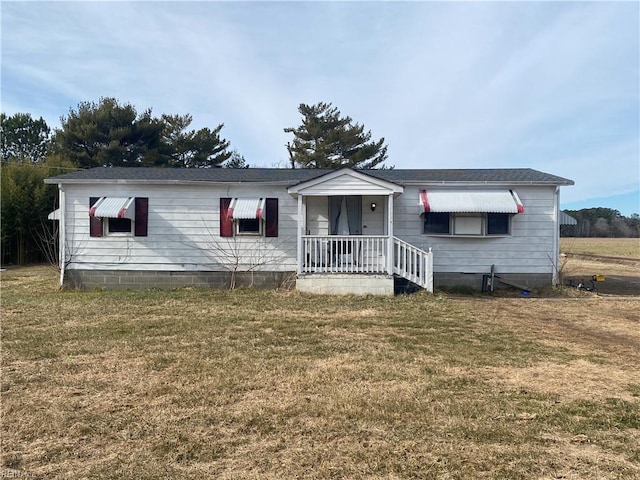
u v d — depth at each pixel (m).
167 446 3.67
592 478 3.22
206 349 6.49
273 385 5.04
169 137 33.69
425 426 4.04
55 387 4.96
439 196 12.89
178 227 13.28
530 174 14.18
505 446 3.69
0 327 7.86
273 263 13.34
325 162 33.78
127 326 7.97
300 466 3.37
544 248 13.24
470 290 13.03
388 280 11.91
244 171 15.20
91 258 13.17
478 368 5.71
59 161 26.72
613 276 18.17
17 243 21.83
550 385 5.12
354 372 5.49
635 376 5.46
